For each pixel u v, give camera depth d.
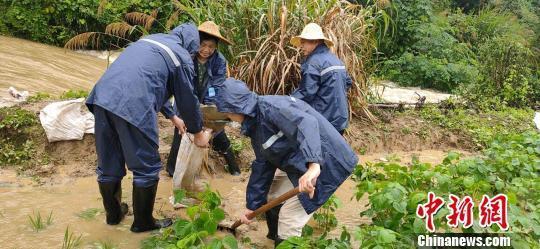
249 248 3.96
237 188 5.26
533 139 6.35
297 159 3.42
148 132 3.84
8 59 9.80
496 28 15.57
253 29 6.62
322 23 6.62
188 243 3.46
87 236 3.96
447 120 7.91
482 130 7.74
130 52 3.92
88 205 4.54
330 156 3.48
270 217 4.04
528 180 4.75
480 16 15.77
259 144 3.51
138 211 4.01
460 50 13.75
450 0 16.86
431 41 13.42
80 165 5.34
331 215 4.31
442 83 12.62
